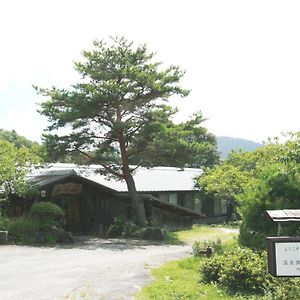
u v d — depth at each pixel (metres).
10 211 25.11
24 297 9.98
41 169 31.41
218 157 62.78
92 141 27.00
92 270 13.53
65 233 22.27
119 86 25.31
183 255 17.70
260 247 12.56
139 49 27.42
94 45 26.67
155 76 26.86
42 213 22.52
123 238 25.78
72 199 28.88
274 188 13.08
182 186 39.47
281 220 8.41
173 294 9.74
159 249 20.28
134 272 13.12
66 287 11.00
